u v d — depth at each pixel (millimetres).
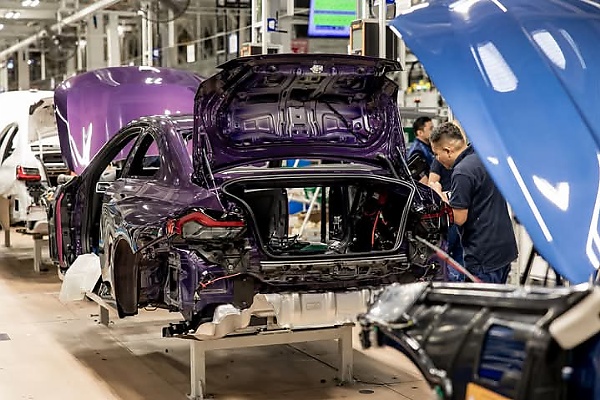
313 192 9992
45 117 8859
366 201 4949
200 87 4355
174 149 4785
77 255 6344
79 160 7016
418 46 3102
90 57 17984
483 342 2309
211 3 15461
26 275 8961
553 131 2797
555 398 2172
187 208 4172
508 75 2877
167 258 4660
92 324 6590
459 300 2426
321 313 4227
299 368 5332
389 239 4781
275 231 5168
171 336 4219
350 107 4836
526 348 2174
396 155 4918
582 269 2582
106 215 5309
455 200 4969
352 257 4320
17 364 5391
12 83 27406
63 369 5285
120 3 13516
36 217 8633
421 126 7934
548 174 2729
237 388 4875
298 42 14875
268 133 4652
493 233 4996
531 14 3043
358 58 4441
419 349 2416
